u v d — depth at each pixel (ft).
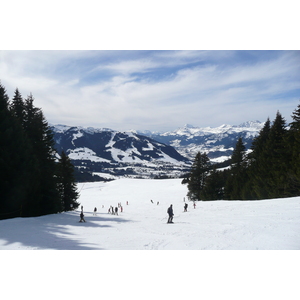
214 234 44.37
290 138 123.54
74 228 57.52
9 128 81.82
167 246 35.19
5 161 76.48
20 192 80.59
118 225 65.00
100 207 235.40
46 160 114.52
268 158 136.87
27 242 37.35
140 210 164.66
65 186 139.64
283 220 54.24
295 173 109.50
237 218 64.69
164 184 459.73
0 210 78.23
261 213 68.90
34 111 122.21
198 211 98.53
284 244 34.22
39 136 114.93
